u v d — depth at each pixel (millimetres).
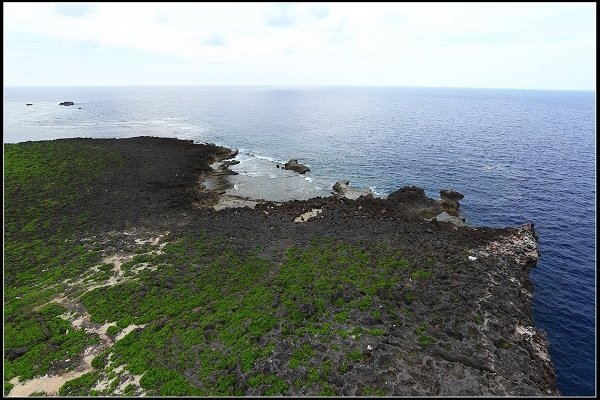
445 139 110250
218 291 32219
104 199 53750
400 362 23312
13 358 24859
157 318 28719
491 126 137125
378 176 74438
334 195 61344
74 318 28938
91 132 120688
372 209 52438
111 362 24281
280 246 41031
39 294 31953
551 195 61219
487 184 67250
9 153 70875
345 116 175125
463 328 26641
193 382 22203
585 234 48031
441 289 31719
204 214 51094
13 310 29828
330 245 40469
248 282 33500
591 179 68688
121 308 29891
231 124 142875
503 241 42625
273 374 22438
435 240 41750
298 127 136875
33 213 48031
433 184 68438
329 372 22453
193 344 25484
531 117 168500
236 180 71062
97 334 27078
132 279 34250
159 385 22062
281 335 26109
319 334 25828
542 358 26000
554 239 46844
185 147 85812
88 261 37469
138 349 25156
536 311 34156
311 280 33344
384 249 39219
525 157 85688
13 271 35531
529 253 39938
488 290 31781
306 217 50906
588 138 109125
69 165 66438
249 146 103125
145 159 73812
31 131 121312
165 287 32812
